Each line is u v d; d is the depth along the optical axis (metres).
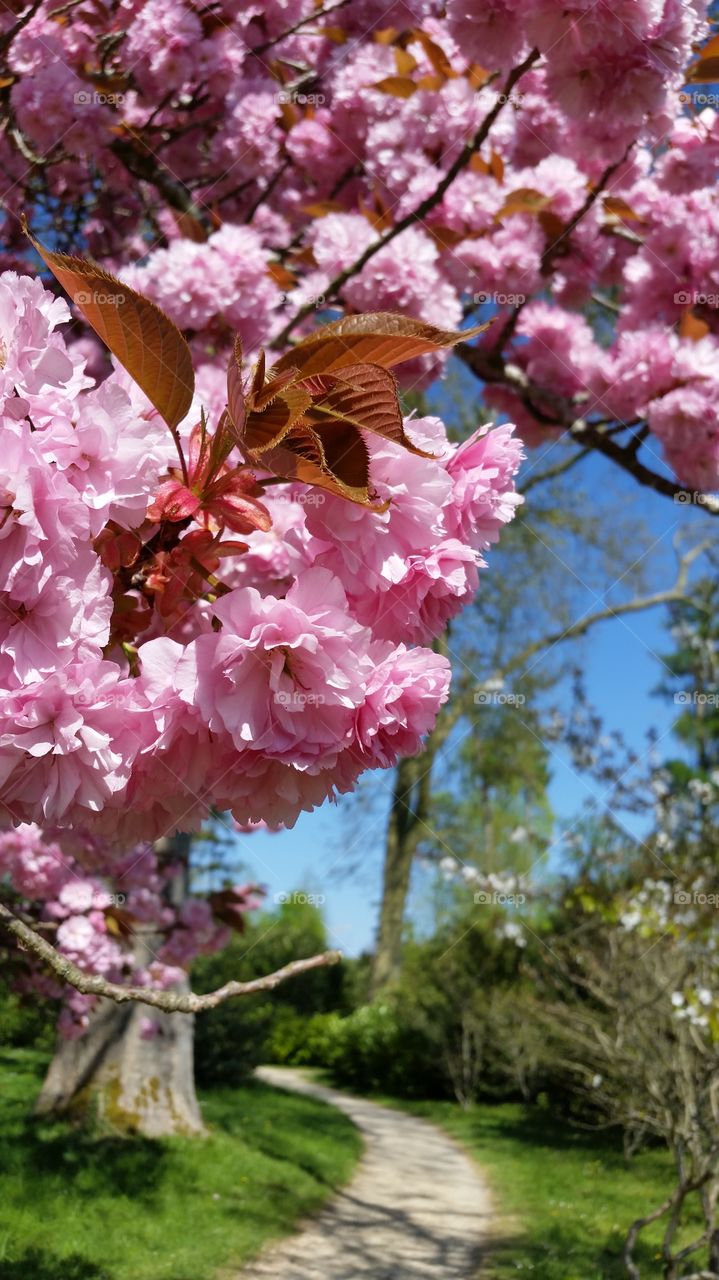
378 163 3.81
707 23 2.58
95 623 0.81
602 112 2.67
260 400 0.86
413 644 0.99
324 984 25.17
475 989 15.95
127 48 3.68
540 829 15.52
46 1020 8.99
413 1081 17.81
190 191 4.39
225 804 0.92
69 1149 8.38
